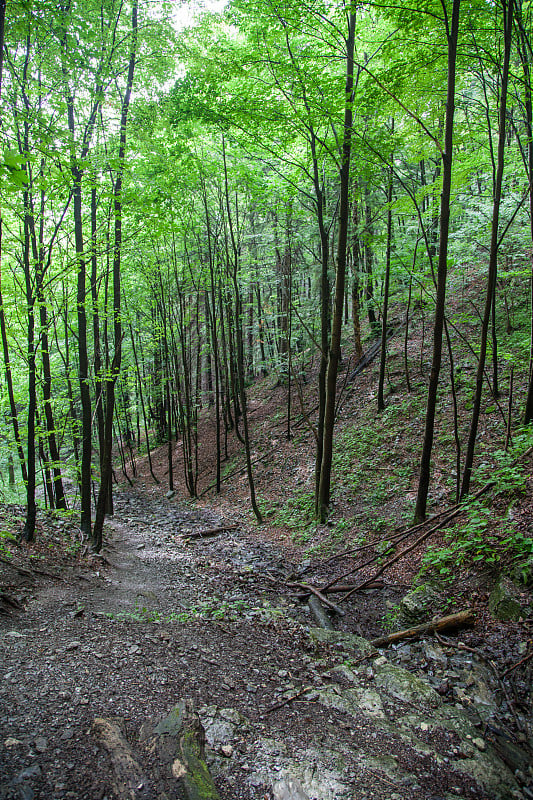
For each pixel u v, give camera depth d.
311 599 7.15
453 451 9.62
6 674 3.68
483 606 5.33
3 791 2.50
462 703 4.14
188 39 8.90
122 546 10.30
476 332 13.21
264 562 9.15
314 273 15.76
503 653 4.54
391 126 12.46
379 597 6.85
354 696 4.30
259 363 22.12
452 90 6.25
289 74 8.08
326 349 10.52
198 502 15.36
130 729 3.26
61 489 10.25
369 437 12.13
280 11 7.63
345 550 8.65
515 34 6.82
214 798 2.73
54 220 8.66
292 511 11.66
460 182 8.91
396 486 9.79
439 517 7.70
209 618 6.04
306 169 9.60
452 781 3.22
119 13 8.02
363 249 14.88
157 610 6.09
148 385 21.50
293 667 4.94
